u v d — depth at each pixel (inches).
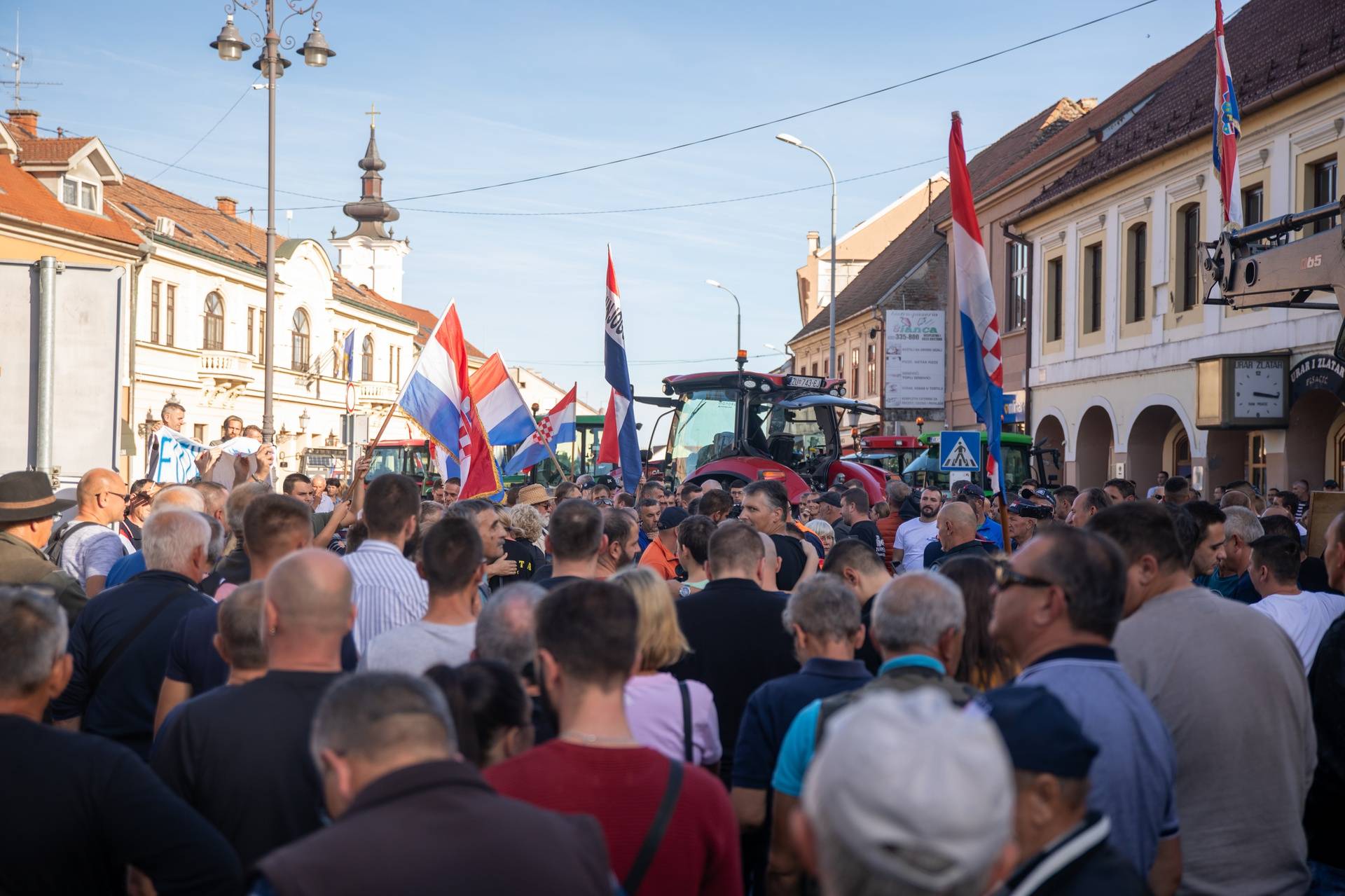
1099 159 1032.8
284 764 129.4
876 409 751.1
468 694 119.1
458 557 172.1
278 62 888.3
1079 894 91.1
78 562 267.3
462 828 86.8
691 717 157.2
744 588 199.8
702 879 111.3
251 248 1994.3
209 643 169.5
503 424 490.3
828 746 64.1
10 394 299.7
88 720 181.6
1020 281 1250.0
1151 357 934.4
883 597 144.8
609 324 472.4
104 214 1462.8
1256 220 803.4
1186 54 1233.4
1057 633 125.3
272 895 82.4
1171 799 125.3
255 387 1910.7
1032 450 943.7
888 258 2007.9
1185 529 205.2
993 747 62.6
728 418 733.3
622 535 257.8
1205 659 141.3
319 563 137.0
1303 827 167.2
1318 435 762.2
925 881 59.2
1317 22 782.5
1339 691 167.8
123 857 111.6
